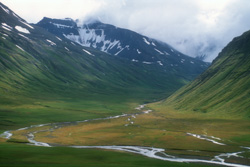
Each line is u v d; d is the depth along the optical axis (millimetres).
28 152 86125
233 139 127875
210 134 141375
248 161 92312
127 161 83438
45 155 83062
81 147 115250
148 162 82875
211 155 100750
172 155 100875
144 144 121562
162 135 140875
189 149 110875
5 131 156000
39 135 144375
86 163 74250
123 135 143875
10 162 69500
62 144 121188
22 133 150000
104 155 90688
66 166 67750
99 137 139250
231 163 89750
